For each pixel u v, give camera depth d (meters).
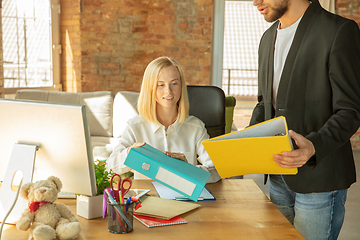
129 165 1.12
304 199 1.39
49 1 4.52
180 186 1.11
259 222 1.08
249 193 1.37
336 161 1.33
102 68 4.79
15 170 1.04
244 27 12.59
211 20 4.74
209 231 1.01
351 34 1.26
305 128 1.37
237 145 0.98
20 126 1.03
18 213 1.05
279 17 1.43
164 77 1.59
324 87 1.30
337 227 1.42
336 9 4.96
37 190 0.94
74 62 4.81
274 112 1.56
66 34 4.79
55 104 0.98
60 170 1.05
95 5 4.66
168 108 1.71
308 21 1.34
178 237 0.97
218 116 2.00
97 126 3.56
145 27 4.73
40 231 0.90
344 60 1.23
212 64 4.98
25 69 4.20
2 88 3.57
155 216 1.10
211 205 1.23
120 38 4.74
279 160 0.97
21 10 4.07
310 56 1.32
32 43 4.29
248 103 9.44
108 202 0.99
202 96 2.00
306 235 1.41
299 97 1.36
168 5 4.69
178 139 1.73
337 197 1.37
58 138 1.00
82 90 4.84
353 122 1.18
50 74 4.66
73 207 1.19
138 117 1.76
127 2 4.67
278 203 1.60
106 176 1.14
